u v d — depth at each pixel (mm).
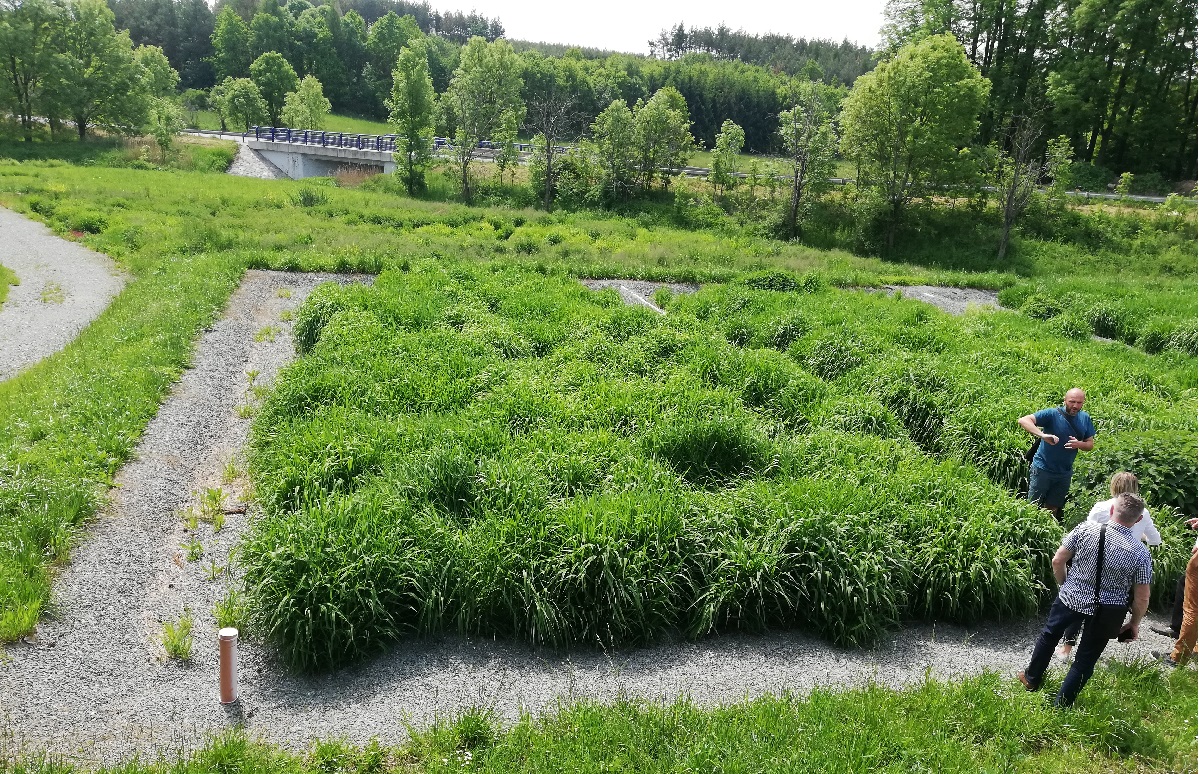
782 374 14086
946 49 44031
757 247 38500
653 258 31766
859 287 29406
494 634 7895
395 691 7039
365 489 9273
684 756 5938
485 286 21547
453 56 119812
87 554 8945
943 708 6641
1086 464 10906
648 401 12438
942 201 48188
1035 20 54750
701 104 94062
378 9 166375
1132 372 17250
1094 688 7023
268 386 14961
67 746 6215
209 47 114000
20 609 7637
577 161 54312
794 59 138125
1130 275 38750
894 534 8867
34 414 11938
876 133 45219
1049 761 6164
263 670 7301
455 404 12695
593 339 16375
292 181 51031
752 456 10820
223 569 8891
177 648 7453
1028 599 8570
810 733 6199
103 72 60719
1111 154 55969
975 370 15438
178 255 26875
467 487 9484
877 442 11422
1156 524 9664
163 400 13688
